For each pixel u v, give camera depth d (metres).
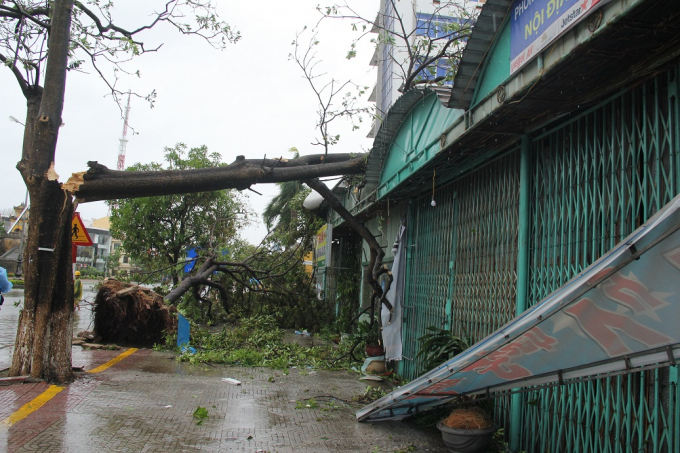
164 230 17.88
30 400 5.97
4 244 58.75
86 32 8.72
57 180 7.16
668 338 3.17
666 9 3.05
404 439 5.57
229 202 19.55
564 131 4.97
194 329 12.30
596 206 4.41
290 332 16.41
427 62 9.48
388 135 9.03
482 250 6.64
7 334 12.29
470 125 5.57
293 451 4.95
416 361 8.78
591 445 4.32
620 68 3.90
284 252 17.45
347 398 7.41
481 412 5.34
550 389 4.96
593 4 3.40
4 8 7.79
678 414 3.46
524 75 4.38
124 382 7.40
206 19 9.45
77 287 18.02
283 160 9.19
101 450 4.53
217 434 5.27
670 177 3.60
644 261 2.69
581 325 3.33
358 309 14.45
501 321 5.97
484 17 4.79
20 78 7.72
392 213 11.20
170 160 17.81
